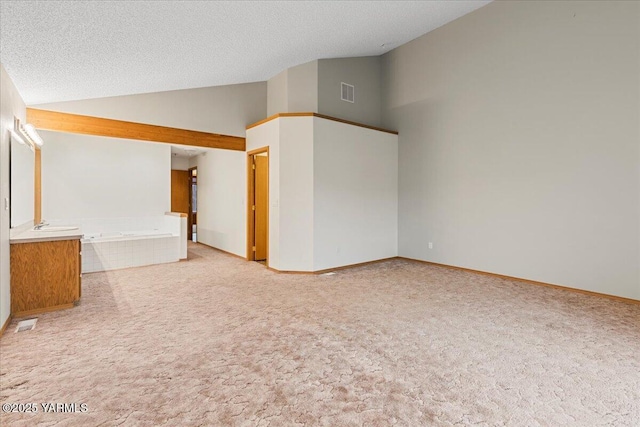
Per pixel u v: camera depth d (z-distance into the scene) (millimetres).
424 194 6047
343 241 5574
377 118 6699
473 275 5129
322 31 4406
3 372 2201
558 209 4367
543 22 4473
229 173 6859
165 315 3287
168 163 6898
